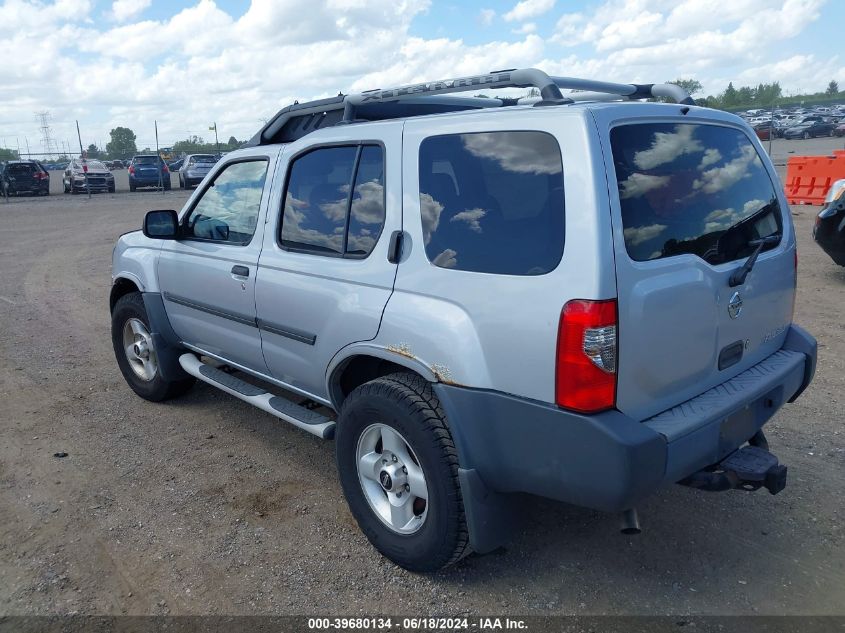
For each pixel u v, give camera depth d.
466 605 3.06
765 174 3.55
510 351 2.71
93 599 3.14
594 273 2.49
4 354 6.95
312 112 4.07
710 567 3.28
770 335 3.53
